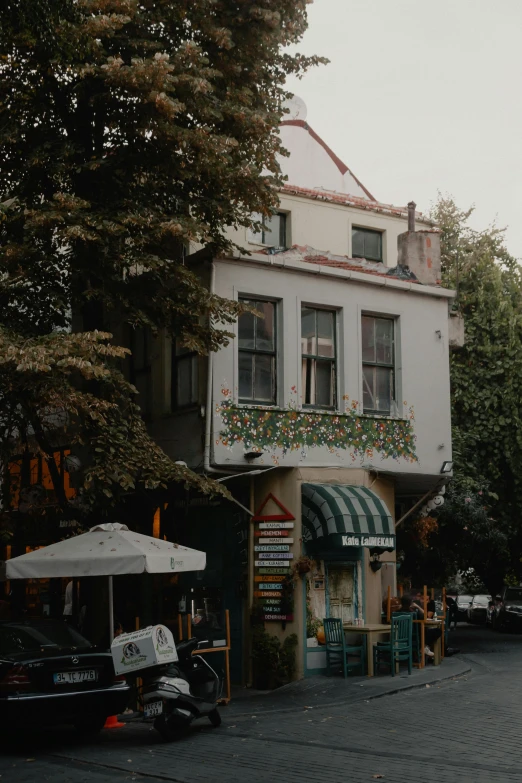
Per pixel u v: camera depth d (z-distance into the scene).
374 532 17.80
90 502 14.91
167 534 19.78
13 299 16.02
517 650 24.70
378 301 19.97
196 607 19.38
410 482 20.88
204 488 15.29
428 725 12.33
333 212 26.06
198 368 18.03
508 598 35.28
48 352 13.32
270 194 16.42
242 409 17.77
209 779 9.59
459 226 29.98
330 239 25.91
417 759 10.20
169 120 15.16
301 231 25.36
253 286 18.16
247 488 18.75
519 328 25.98
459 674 17.64
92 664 11.95
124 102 15.70
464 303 26.98
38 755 11.51
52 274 15.93
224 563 18.97
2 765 10.92
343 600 18.56
